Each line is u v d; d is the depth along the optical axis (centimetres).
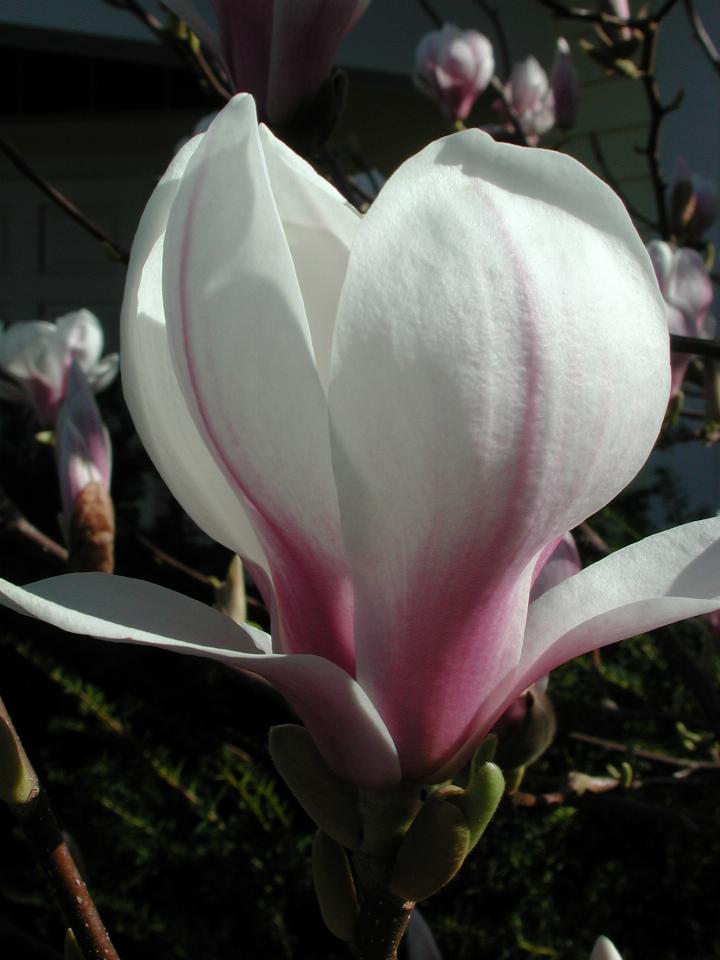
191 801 69
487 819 16
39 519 97
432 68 78
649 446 14
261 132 15
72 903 17
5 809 83
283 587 15
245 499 14
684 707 67
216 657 14
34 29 125
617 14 55
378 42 133
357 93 149
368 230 12
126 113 174
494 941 59
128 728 69
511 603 15
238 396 13
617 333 13
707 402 50
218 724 80
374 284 12
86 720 83
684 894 60
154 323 16
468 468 13
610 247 13
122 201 177
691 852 60
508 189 13
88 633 13
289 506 14
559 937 59
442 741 15
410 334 12
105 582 15
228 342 13
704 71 128
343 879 17
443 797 16
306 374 13
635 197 135
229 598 36
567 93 66
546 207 13
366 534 14
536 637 15
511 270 12
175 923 65
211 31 29
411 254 12
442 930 59
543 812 59
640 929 61
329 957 64
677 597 14
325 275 15
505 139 76
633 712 54
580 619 16
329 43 27
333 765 16
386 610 14
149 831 68
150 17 51
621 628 15
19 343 63
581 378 13
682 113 130
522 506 13
